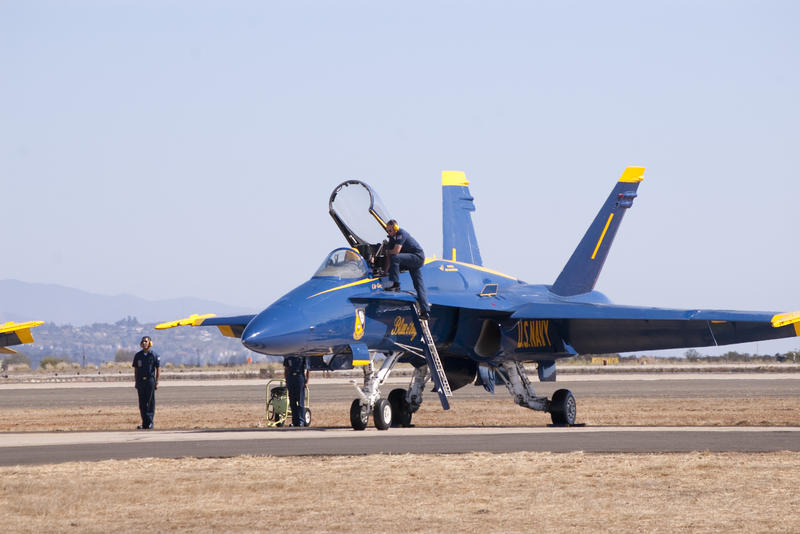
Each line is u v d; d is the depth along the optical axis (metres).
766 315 78.56
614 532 33.16
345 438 65.69
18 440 67.00
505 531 33.38
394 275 77.00
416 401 87.88
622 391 155.00
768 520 34.72
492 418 101.06
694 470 46.19
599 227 100.62
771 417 95.88
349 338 74.06
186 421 99.56
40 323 74.31
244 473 46.47
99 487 42.53
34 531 34.16
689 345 88.69
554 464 48.69
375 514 36.44
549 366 96.38
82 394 169.12
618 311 82.12
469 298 84.69
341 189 76.25
